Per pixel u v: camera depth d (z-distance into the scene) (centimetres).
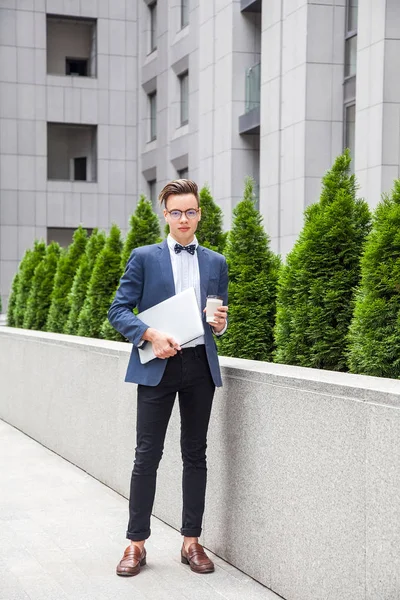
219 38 2231
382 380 365
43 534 508
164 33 2794
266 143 1905
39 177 3159
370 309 439
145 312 421
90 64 3319
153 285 424
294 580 386
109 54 3212
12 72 3117
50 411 806
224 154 2198
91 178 3312
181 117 2688
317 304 514
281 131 1830
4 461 748
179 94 2689
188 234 426
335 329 503
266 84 1897
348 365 481
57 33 3281
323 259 514
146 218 860
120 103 3231
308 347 516
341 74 1711
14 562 452
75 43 3309
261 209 1933
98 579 424
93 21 3238
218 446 464
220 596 400
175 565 448
